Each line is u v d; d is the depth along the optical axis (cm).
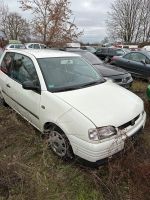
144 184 299
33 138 407
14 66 487
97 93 378
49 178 326
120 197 290
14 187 304
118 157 329
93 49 2280
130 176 316
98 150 303
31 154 374
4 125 458
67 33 1688
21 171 324
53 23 1659
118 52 1683
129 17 4638
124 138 322
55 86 385
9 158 358
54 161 361
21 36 4247
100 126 306
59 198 293
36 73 402
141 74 962
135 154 358
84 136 309
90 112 322
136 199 284
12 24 4331
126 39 4775
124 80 692
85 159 315
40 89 384
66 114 333
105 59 1638
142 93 748
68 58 453
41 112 379
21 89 435
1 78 529
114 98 369
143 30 4703
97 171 330
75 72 433
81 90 384
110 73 692
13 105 495
